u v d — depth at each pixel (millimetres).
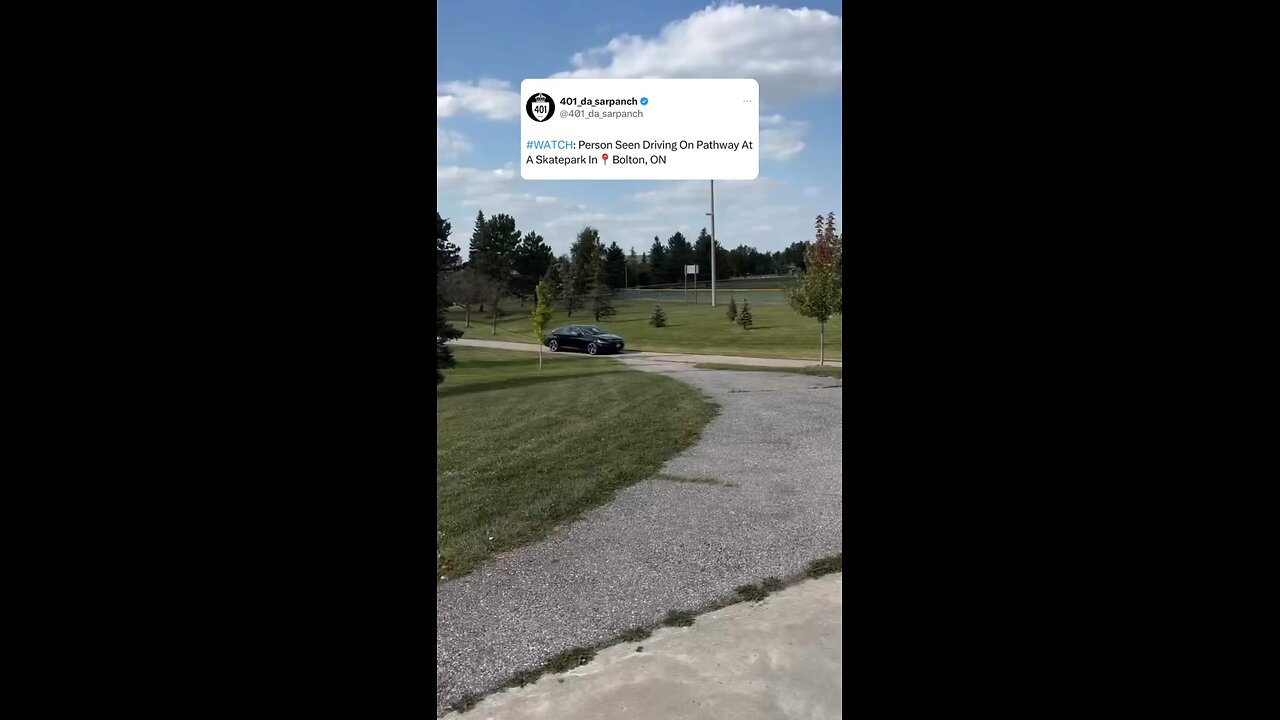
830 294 20172
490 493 6660
